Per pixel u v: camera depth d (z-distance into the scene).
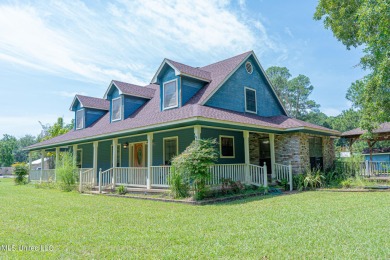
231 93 14.30
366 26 11.45
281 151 14.63
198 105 11.98
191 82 13.70
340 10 15.48
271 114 17.16
